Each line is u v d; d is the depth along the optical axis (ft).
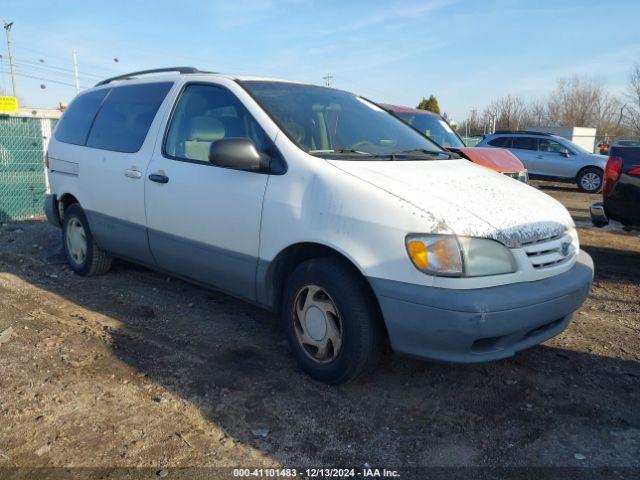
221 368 11.48
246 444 9.00
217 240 12.10
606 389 10.99
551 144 52.11
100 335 12.99
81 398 10.22
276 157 11.18
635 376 11.55
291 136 11.34
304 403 10.19
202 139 12.80
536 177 52.44
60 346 12.34
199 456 8.66
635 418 9.98
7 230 25.23
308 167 10.64
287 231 10.62
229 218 11.71
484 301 8.94
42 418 9.55
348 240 9.75
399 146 13.30
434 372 11.49
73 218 17.34
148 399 10.25
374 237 9.51
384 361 11.89
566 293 9.94
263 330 13.51
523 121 184.75
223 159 10.86
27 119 28.35
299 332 11.10
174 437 9.12
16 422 9.43
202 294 16.05
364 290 9.96
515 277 9.50
